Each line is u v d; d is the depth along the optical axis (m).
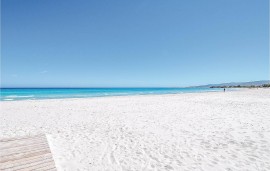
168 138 6.56
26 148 4.30
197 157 4.97
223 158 4.88
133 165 4.59
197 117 10.13
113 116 10.77
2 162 3.61
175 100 21.12
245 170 4.24
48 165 3.60
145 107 14.72
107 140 6.42
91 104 17.02
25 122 9.30
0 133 7.38
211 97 25.52
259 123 8.38
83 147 5.78
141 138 6.60
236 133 6.96
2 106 15.47
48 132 7.45
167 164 4.61
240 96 26.86
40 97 29.34
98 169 4.41
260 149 5.39
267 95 28.47
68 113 11.90
